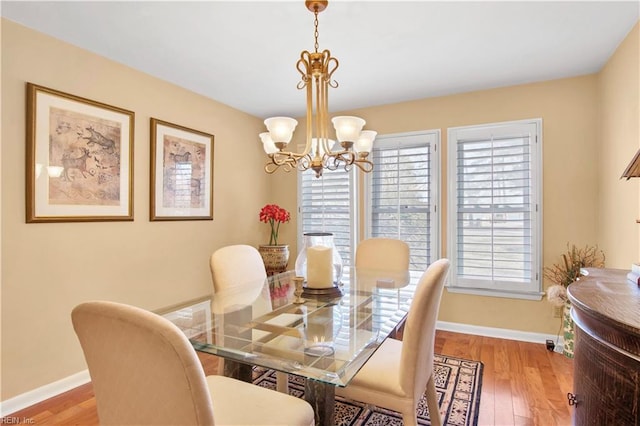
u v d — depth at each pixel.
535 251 3.02
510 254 3.10
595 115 2.83
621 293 1.16
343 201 3.81
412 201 3.48
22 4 1.84
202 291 3.29
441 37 2.23
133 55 2.47
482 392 2.21
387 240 2.89
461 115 3.29
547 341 2.89
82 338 0.98
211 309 1.86
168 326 0.86
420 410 2.03
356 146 2.05
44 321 2.17
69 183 2.27
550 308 3.00
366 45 2.33
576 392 1.17
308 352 1.36
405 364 1.39
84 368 2.38
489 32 2.17
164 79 2.92
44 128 2.14
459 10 1.93
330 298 1.96
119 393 0.96
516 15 1.98
